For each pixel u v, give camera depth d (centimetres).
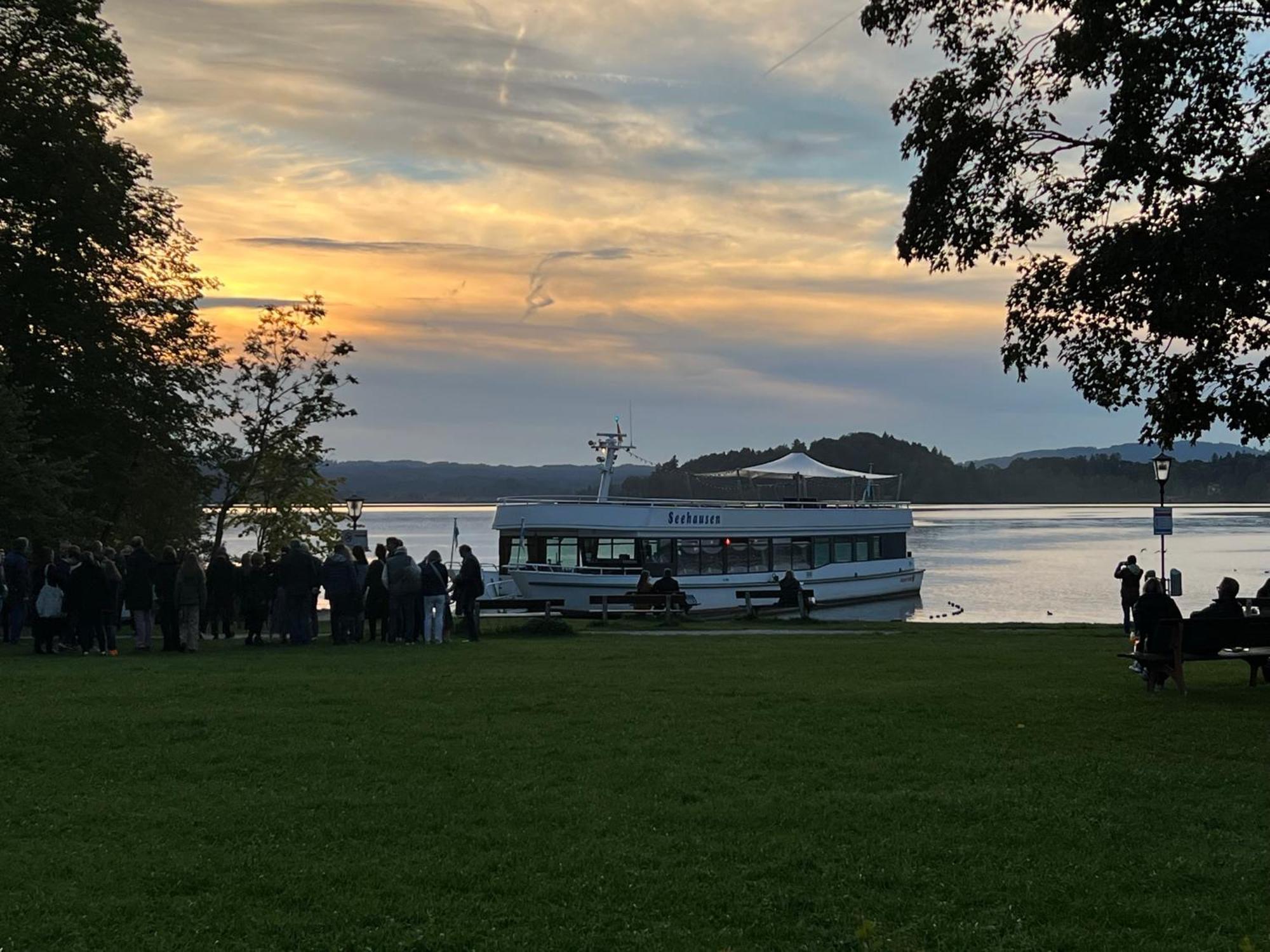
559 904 789
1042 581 7344
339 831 945
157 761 1183
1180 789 1084
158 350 4381
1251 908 784
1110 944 723
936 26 1839
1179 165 1658
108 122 4106
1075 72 1727
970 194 1789
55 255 3853
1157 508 3338
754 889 816
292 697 1600
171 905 783
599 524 4191
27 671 1906
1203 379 1700
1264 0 1612
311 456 4928
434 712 1481
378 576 2670
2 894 796
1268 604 2014
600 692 1675
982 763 1186
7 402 3412
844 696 1633
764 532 4584
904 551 5250
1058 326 1772
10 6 3822
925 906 788
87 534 3794
